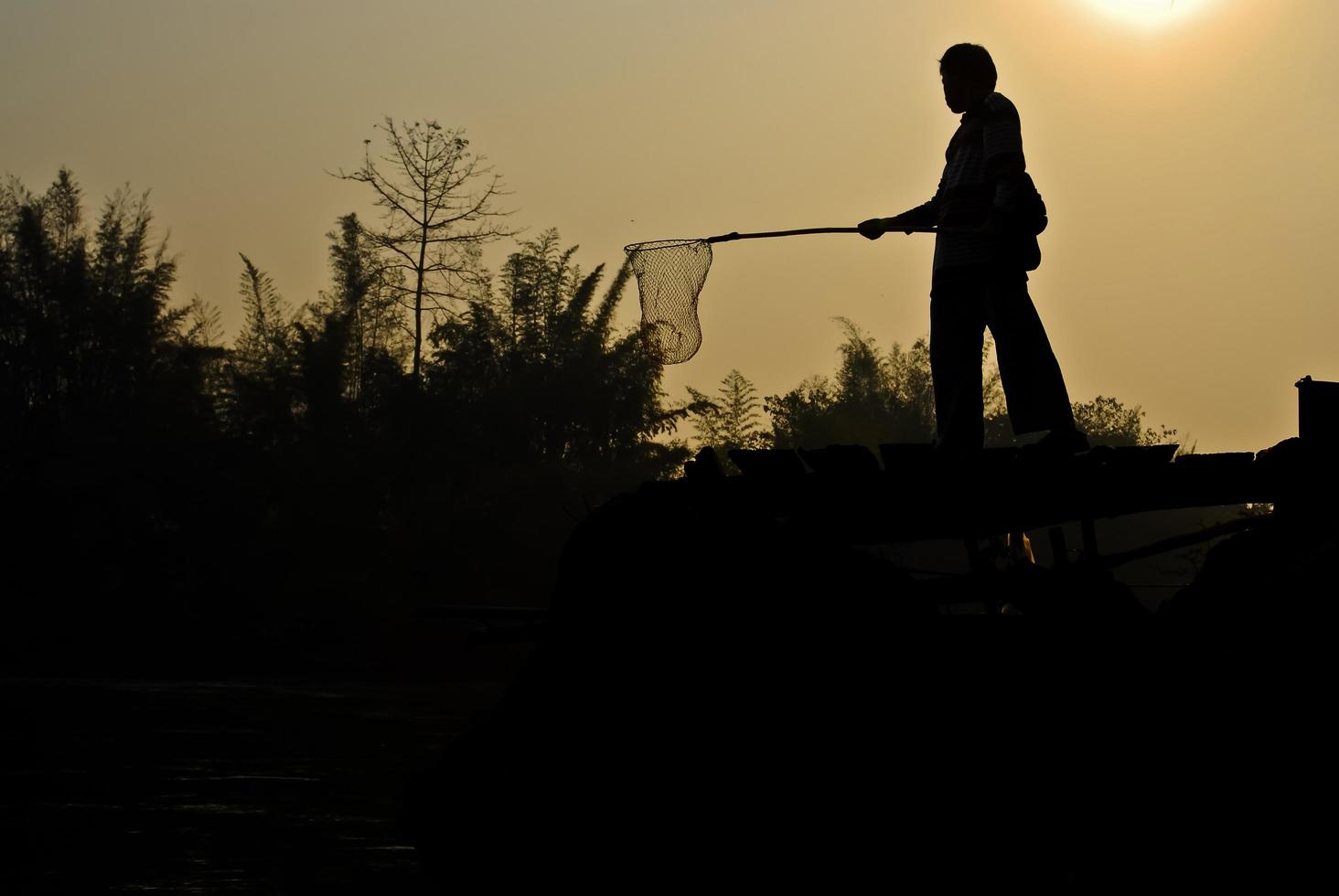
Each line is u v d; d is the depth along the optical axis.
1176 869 5.28
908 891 5.34
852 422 68.06
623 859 5.55
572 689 5.91
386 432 56.38
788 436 68.69
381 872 13.14
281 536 53.88
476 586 54.00
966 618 5.95
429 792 6.12
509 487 54.97
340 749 23.53
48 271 56.00
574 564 6.17
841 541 6.29
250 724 27.78
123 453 52.84
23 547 51.38
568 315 60.72
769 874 5.39
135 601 52.56
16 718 27.48
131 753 22.20
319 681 44.66
